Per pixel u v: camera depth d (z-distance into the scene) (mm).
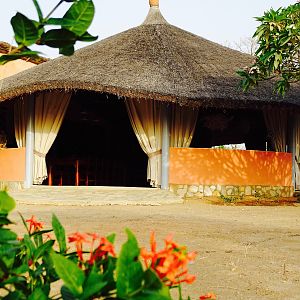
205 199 12117
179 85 11703
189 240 5992
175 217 8508
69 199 11023
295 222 8078
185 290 3660
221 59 13992
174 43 14062
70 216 8422
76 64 12484
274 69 9016
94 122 17922
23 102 12742
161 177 12227
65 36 1104
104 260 1121
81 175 17531
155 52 13203
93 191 11805
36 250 1387
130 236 997
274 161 13141
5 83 13336
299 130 13727
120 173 18250
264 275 4219
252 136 17891
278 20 8773
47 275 1370
